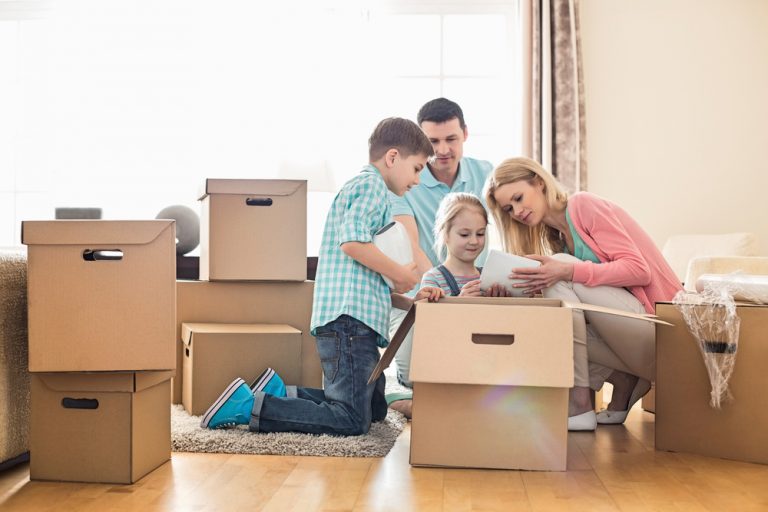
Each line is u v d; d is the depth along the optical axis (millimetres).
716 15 4648
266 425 2299
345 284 2338
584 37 4676
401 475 1941
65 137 4879
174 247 1872
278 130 4770
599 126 4668
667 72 4664
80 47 4887
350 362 2318
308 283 2918
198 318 2900
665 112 4660
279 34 4770
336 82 4730
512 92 4754
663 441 2240
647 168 4656
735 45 4645
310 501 1721
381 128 2531
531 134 4527
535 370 1946
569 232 2627
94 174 4875
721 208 4641
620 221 2627
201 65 4828
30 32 4910
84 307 1847
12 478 1913
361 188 2381
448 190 3521
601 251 2539
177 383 2877
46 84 4902
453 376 1949
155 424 1990
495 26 4773
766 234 4625
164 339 1858
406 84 4773
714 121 4648
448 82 4770
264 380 2473
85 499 1735
